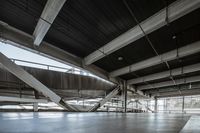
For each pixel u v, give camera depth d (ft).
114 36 25.22
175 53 28.63
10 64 23.27
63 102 32.17
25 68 32.83
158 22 19.44
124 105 47.60
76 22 21.49
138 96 69.77
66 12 19.56
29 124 10.98
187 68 36.73
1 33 21.38
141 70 41.14
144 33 21.39
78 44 27.86
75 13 19.74
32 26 22.82
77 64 32.40
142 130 9.11
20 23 22.15
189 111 75.00
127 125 11.59
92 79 44.68
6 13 20.02
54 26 22.26
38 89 26.78
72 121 13.98
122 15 20.17
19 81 32.04
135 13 19.71
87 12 19.57
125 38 23.79
